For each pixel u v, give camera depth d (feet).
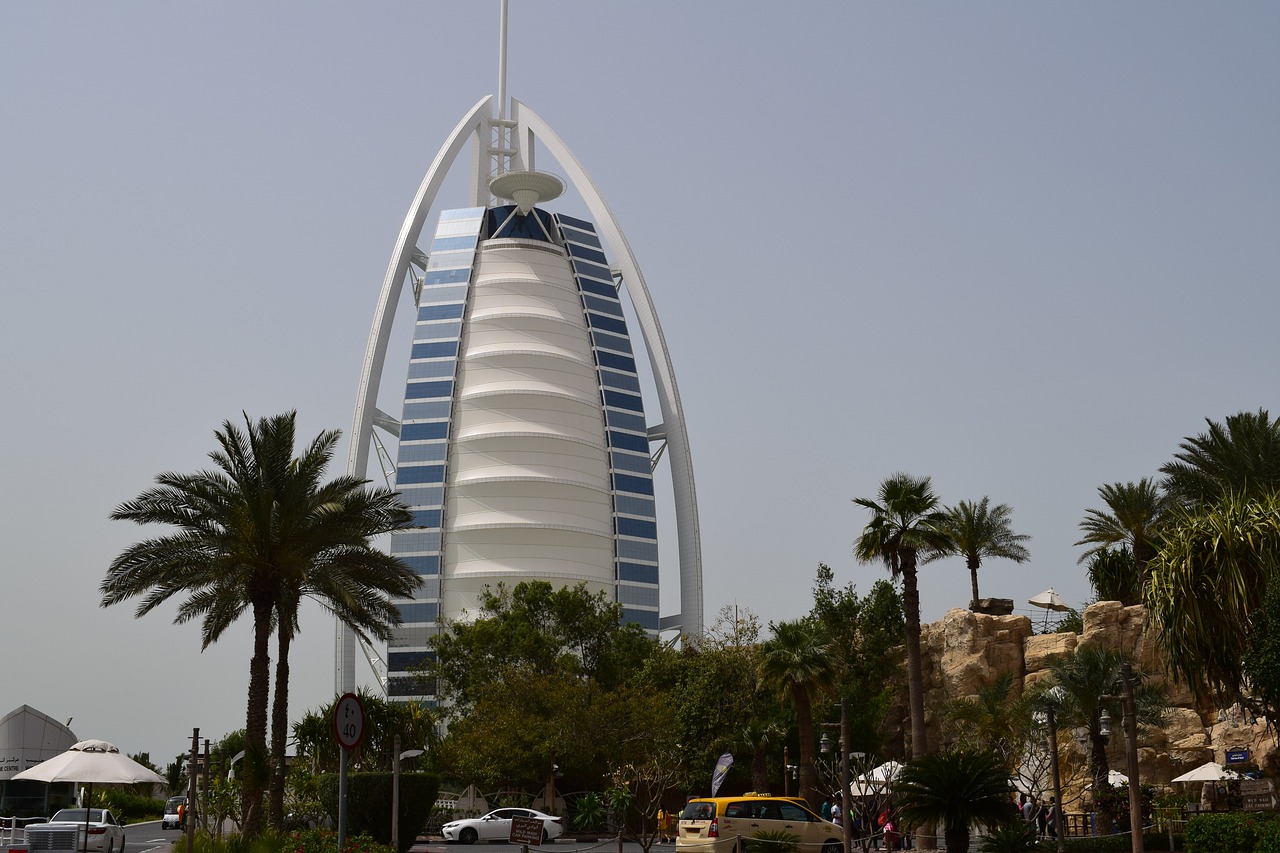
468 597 478.18
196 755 114.62
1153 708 191.72
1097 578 267.80
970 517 301.22
